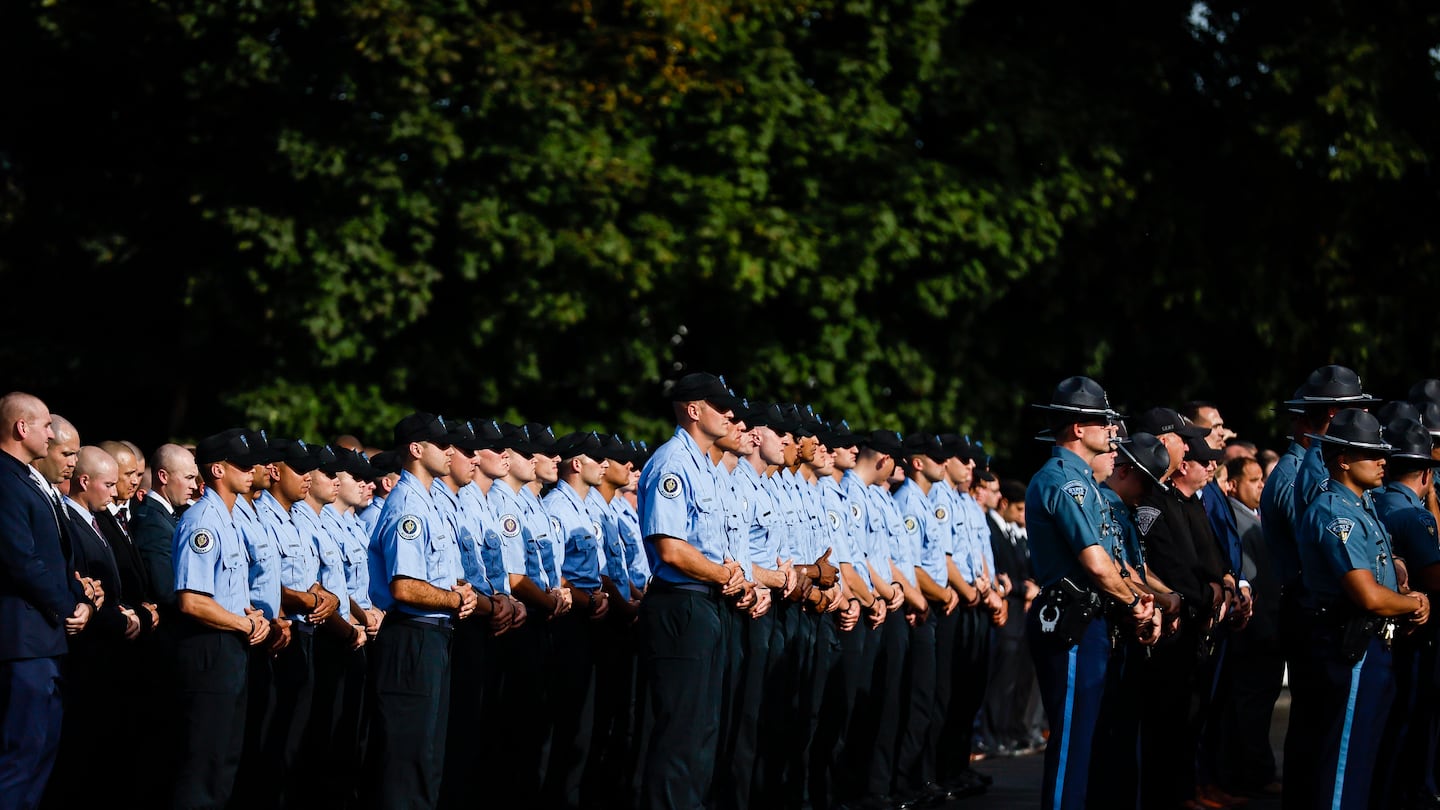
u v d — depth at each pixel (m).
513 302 43.22
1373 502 20.88
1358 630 18.69
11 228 47.41
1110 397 52.31
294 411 42.50
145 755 20.11
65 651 17.86
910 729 24.88
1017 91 47.00
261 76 40.19
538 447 23.58
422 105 41.12
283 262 41.22
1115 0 50.25
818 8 47.16
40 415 17.97
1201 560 22.22
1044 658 18.84
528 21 45.56
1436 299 51.12
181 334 45.41
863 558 23.84
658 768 18.66
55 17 42.06
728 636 19.69
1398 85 48.84
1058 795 18.42
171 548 21.20
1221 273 50.38
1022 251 45.94
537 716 22.28
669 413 49.34
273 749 20.59
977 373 49.66
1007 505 32.88
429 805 18.88
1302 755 19.45
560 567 22.91
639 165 43.06
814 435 23.72
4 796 17.05
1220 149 48.91
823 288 44.09
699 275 43.81
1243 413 52.88
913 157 46.75
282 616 21.19
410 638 18.88
